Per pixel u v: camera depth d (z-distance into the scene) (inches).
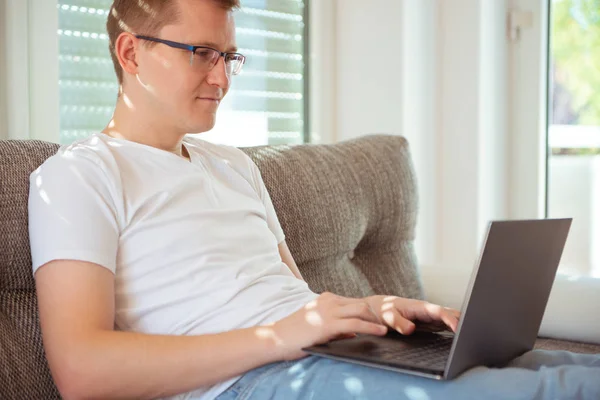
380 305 53.8
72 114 79.0
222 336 45.7
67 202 45.9
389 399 42.0
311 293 55.1
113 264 46.8
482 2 107.7
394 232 78.7
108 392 43.1
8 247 49.1
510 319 46.9
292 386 44.3
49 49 75.8
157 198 50.4
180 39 51.5
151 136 53.3
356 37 109.2
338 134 112.3
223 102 96.4
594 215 109.6
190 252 50.1
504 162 114.3
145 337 44.4
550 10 110.7
